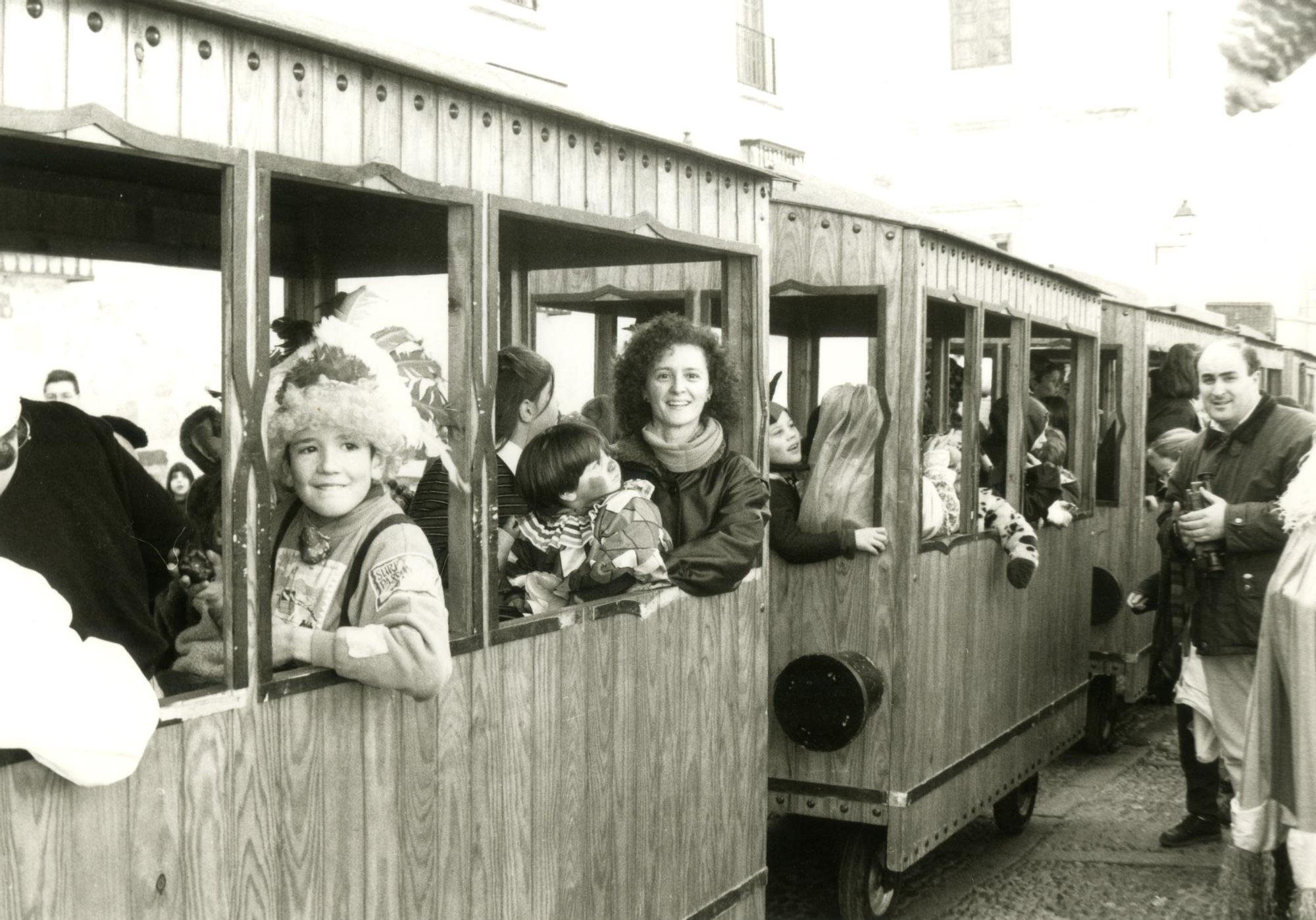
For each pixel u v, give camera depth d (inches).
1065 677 257.8
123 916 84.6
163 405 181.9
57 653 78.5
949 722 196.7
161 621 112.0
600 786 129.5
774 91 610.5
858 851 184.7
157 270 177.6
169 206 133.6
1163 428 338.0
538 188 119.4
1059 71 807.1
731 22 565.3
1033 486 247.1
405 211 132.9
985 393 331.6
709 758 147.7
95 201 134.0
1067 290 259.8
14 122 76.3
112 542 97.7
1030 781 238.5
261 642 93.0
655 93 518.3
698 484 152.4
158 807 86.8
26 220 128.7
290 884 96.4
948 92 828.6
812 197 192.9
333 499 100.7
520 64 443.5
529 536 140.2
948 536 197.8
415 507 135.3
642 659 135.6
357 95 99.8
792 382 250.2
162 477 183.9
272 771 94.7
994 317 227.0
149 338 177.2
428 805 108.6
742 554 147.0
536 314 214.7
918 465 183.0
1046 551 244.4
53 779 80.1
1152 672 233.0
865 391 190.5
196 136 87.2
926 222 187.8
